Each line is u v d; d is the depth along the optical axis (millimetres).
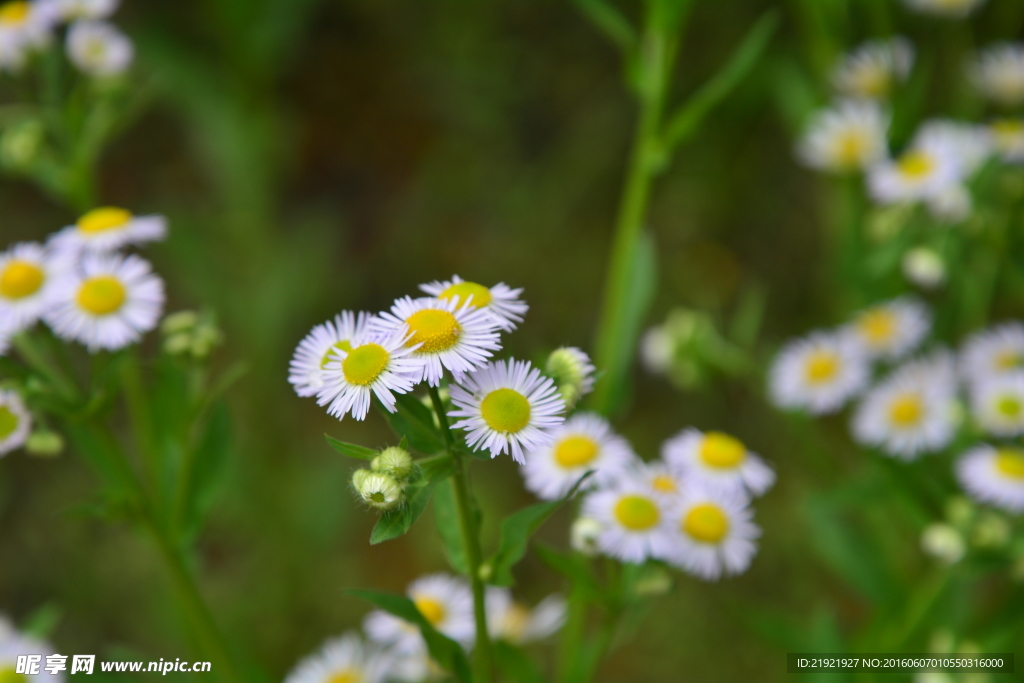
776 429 693
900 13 636
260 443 619
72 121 435
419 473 324
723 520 372
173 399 389
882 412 438
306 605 611
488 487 663
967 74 553
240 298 630
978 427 434
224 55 657
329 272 729
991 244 479
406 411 328
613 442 375
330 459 649
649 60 432
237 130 608
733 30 737
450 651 343
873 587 439
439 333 321
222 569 632
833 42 539
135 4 741
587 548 368
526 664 363
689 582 624
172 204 752
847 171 525
